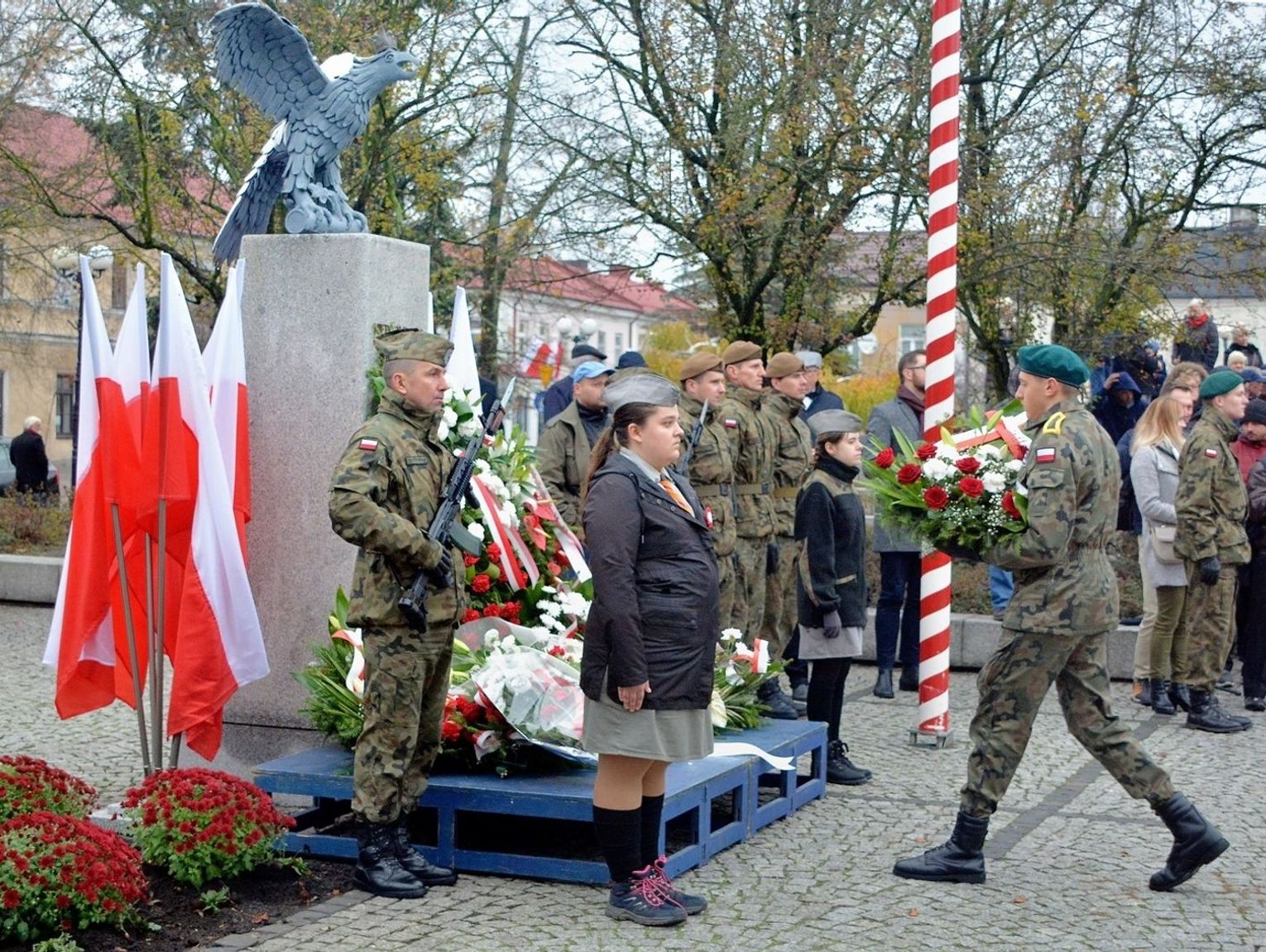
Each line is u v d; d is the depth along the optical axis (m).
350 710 6.29
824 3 15.56
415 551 5.32
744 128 15.95
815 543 7.57
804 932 5.20
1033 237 15.88
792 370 9.23
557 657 6.36
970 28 15.84
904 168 15.41
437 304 20.34
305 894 5.43
